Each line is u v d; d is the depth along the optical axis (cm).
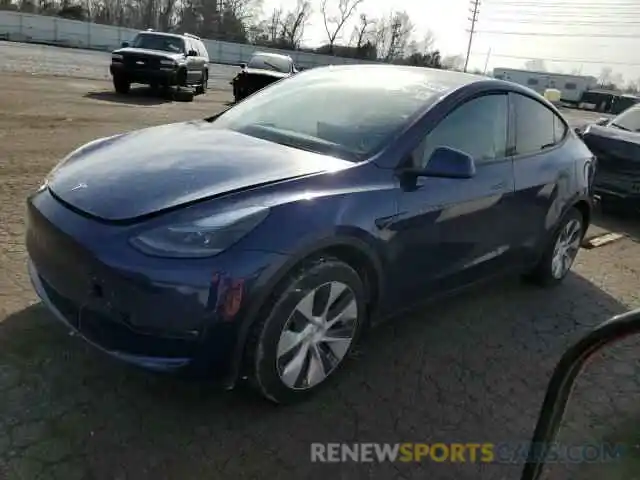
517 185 365
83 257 233
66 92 1378
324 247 251
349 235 259
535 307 412
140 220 235
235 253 227
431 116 314
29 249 280
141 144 313
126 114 1127
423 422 271
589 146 700
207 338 228
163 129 353
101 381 270
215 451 237
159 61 1453
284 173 268
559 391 160
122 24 6206
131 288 224
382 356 322
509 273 400
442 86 344
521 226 381
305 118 336
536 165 387
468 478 239
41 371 271
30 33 3662
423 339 347
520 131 381
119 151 304
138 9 6275
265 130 334
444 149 290
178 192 248
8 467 216
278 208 242
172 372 230
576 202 435
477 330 367
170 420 252
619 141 674
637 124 737
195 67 1653
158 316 224
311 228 245
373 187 277
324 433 255
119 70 1459
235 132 338
